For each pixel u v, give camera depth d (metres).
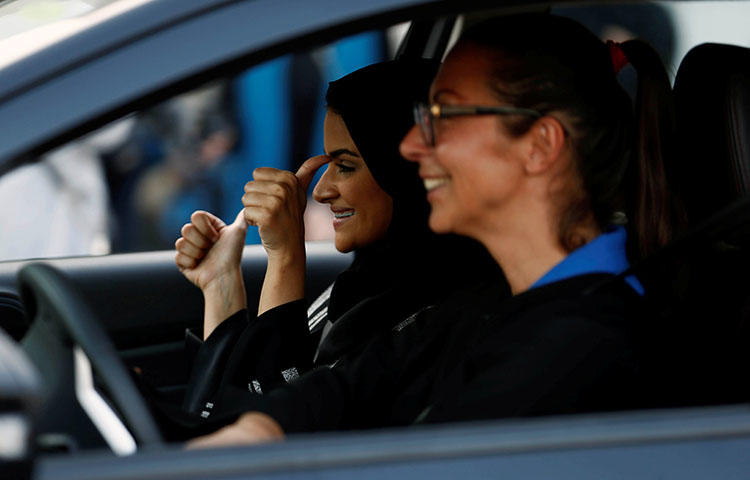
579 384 4.82
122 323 9.41
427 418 5.01
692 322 5.80
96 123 4.05
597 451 3.99
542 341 4.92
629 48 5.98
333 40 4.21
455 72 5.20
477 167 5.11
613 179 5.31
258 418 5.56
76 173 13.98
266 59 4.18
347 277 7.70
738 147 6.30
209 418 5.91
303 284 7.52
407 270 7.45
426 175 5.32
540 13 5.32
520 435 4.00
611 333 4.91
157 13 4.12
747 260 5.91
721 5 9.63
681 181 6.53
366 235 7.53
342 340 7.39
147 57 4.07
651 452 4.01
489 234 5.31
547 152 5.10
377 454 3.89
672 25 9.79
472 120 5.11
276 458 3.82
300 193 7.56
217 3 4.14
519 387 4.83
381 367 6.22
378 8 4.19
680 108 6.55
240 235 7.96
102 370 4.83
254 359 7.12
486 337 5.27
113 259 9.61
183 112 14.98
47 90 4.00
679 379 5.43
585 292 5.04
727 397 5.62
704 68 6.46
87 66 4.04
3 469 3.32
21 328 9.09
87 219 14.03
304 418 5.82
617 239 5.29
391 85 7.18
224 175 15.35
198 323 9.66
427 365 6.12
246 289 9.83
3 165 3.93
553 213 5.19
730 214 4.75
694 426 4.08
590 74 5.23
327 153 7.57
